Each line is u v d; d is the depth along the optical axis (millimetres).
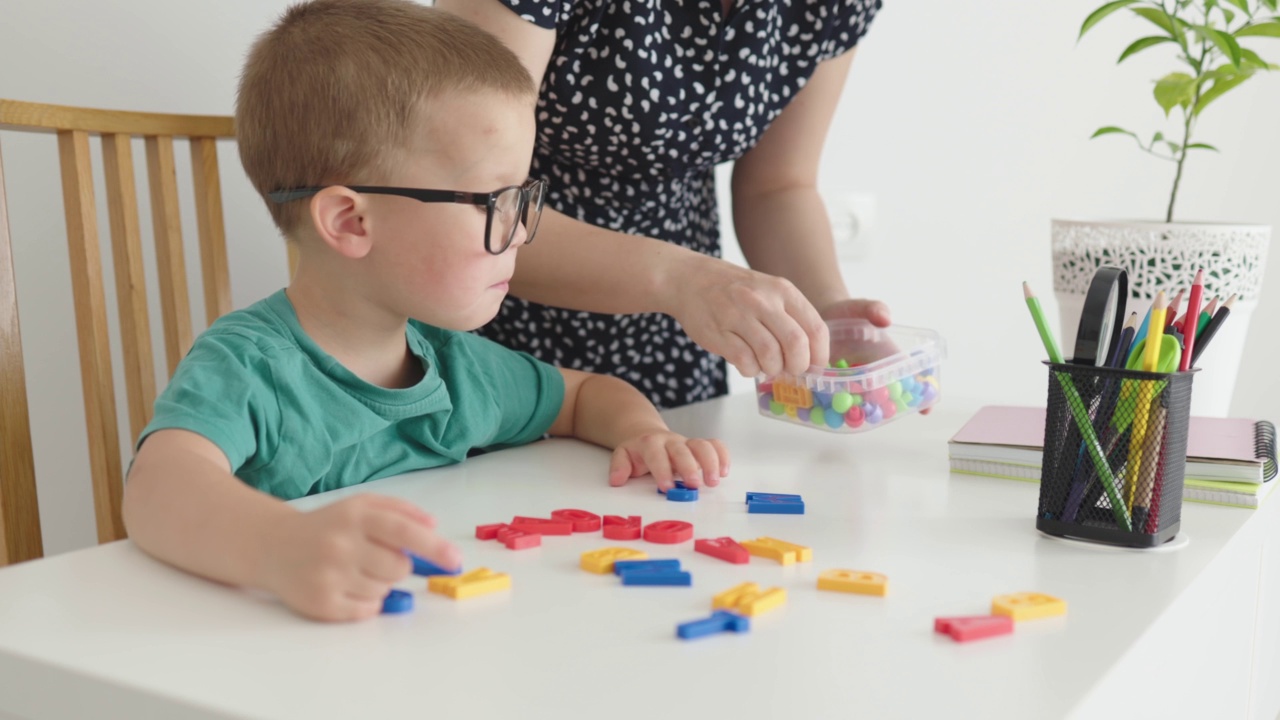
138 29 1334
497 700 428
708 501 745
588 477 817
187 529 562
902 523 692
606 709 420
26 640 484
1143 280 1216
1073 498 661
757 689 439
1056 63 1783
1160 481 640
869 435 979
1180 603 561
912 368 957
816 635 498
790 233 1218
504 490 771
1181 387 651
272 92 793
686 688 440
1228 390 1229
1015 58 1810
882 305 1032
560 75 1020
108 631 495
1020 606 524
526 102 810
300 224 797
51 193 1276
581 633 497
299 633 494
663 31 1028
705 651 478
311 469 761
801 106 1197
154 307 1374
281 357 759
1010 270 1873
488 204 759
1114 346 691
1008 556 625
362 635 493
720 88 1065
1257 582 749
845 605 538
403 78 753
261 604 529
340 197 758
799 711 420
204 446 646
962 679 451
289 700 426
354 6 813
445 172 760
